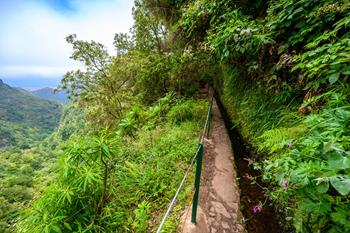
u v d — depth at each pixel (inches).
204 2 188.9
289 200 82.2
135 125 243.4
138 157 161.8
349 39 72.2
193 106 266.1
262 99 159.8
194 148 165.9
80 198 98.0
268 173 74.9
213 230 94.0
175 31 319.9
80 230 86.7
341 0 84.3
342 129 56.5
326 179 43.9
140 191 122.4
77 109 343.0
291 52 118.3
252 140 156.7
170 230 94.6
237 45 136.2
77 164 99.5
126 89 341.7
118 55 349.7
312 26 93.8
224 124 227.0
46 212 86.0
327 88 86.3
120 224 98.9
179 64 282.5
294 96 119.5
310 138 61.2
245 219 100.6
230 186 123.7
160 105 273.4
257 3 155.9
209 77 397.1
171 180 131.6
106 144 105.0
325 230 55.9
